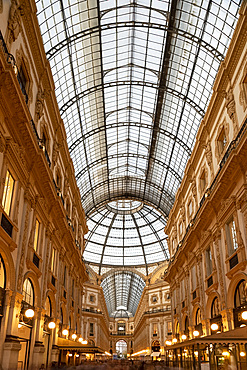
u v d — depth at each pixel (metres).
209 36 21.67
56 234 22.59
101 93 30.36
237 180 16.33
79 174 39.50
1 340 12.35
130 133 38.88
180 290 31.17
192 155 25.55
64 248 25.94
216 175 19.80
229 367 14.59
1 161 12.39
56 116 21.42
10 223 13.53
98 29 22.42
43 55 17.45
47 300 21.25
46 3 19.58
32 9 14.82
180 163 36.50
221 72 18.09
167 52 25.45
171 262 35.06
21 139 14.68
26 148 15.35
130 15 23.45
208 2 20.11
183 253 28.12
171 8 21.91
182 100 27.39
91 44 24.56
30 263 15.95
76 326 34.62
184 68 25.72
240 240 15.64
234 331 14.11
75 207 32.78
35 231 18.48
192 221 25.55
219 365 14.91
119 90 31.25
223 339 13.23
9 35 13.06
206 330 20.58
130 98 32.88
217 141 20.23
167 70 27.05
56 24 21.30
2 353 12.23
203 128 22.22
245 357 13.77
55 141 22.47
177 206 32.59
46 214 19.94
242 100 16.05
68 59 24.31
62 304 25.75
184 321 29.50
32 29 15.53
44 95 18.59
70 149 33.03
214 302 20.72
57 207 21.39
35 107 17.34
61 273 24.81
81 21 22.41
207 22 21.12
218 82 18.62
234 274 16.41
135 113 34.88
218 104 19.75
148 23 21.98
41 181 18.09
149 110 33.22
